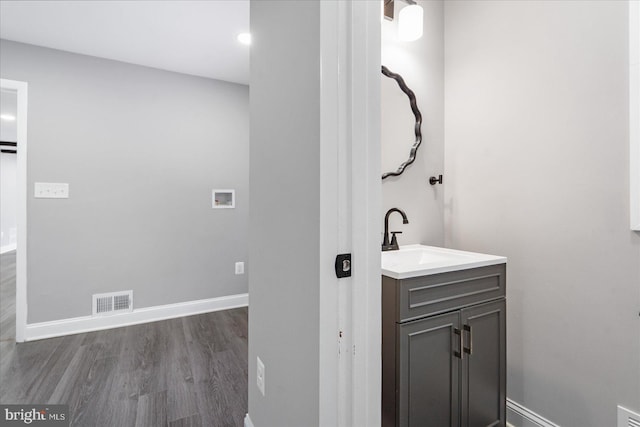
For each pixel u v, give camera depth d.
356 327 0.75
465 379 1.30
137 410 1.60
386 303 1.17
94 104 2.61
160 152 2.87
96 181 2.62
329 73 0.73
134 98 2.76
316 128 0.76
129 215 2.75
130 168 2.75
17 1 1.88
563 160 1.39
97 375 1.92
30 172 2.39
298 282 0.89
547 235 1.45
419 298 1.17
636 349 1.19
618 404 1.23
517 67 1.55
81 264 2.58
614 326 1.24
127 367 2.02
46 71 2.44
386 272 1.16
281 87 1.00
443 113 1.92
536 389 1.49
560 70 1.39
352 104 0.74
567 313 1.38
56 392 1.74
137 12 2.01
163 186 2.89
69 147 2.52
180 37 2.32
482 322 1.35
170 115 2.90
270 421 1.14
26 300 2.40
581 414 1.34
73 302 2.56
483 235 1.72
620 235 1.22
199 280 3.06
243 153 3.25
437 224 1.90
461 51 1.82
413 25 1.58
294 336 0.93
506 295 1.59
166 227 2.91
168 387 1.80
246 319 2.90
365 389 0.77
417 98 1.82
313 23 0.78
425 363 1.18
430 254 1.66
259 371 1.25
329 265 0.74
